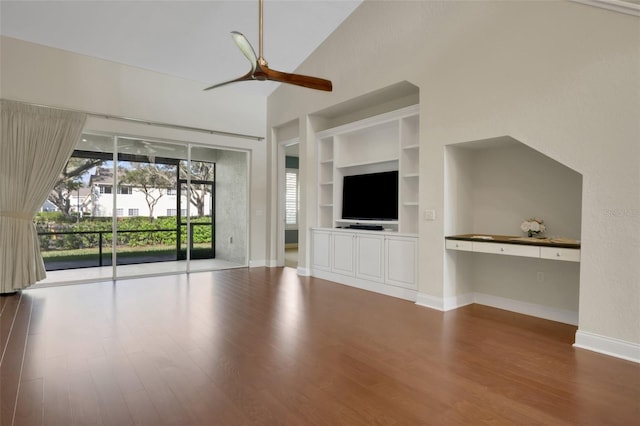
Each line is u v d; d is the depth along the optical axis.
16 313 3.77
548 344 3.00
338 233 5.53
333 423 1.88
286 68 6.07
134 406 2.02
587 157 2.88
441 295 4.02
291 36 5.23
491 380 2.36
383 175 5.06
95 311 3.86
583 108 2.90
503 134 3.41
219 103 6.48
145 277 5.80
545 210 3.71
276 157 7.05
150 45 5.05
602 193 2.80
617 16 2.72
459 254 4.17
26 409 1.98
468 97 3.70
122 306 4.07
